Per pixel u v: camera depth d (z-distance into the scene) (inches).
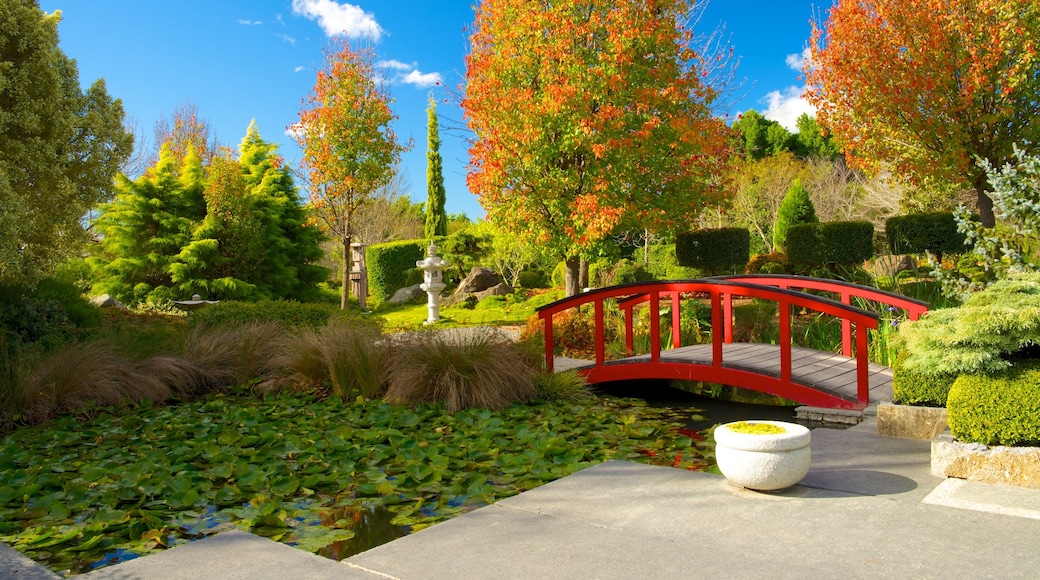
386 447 194.4
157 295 650.2
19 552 114.2
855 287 294.2
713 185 503.2
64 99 387.5
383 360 282.5
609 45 426.3
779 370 255.4
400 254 920.3
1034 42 364.8
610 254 463.2
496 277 837.2
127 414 259.4
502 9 453.4
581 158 467.5
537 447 190.2
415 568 99.4
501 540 110.1
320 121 698.2
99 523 128.2
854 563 96.3
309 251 781.3
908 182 467.5
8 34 358.3
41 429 234.5
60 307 376.8
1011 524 110.5
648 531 112.7
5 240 331.9
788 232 494.6
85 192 406.3
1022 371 136.3
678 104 458.9
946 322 156.9
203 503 149.6
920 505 121.5
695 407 276.7
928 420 171.5
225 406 268.7
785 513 119.4
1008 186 236.2
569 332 408.5
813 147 1125.1
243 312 390.0
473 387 255.4
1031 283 149.4
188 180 726.5
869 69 415.8
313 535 126.0
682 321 397.1
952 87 395.9
